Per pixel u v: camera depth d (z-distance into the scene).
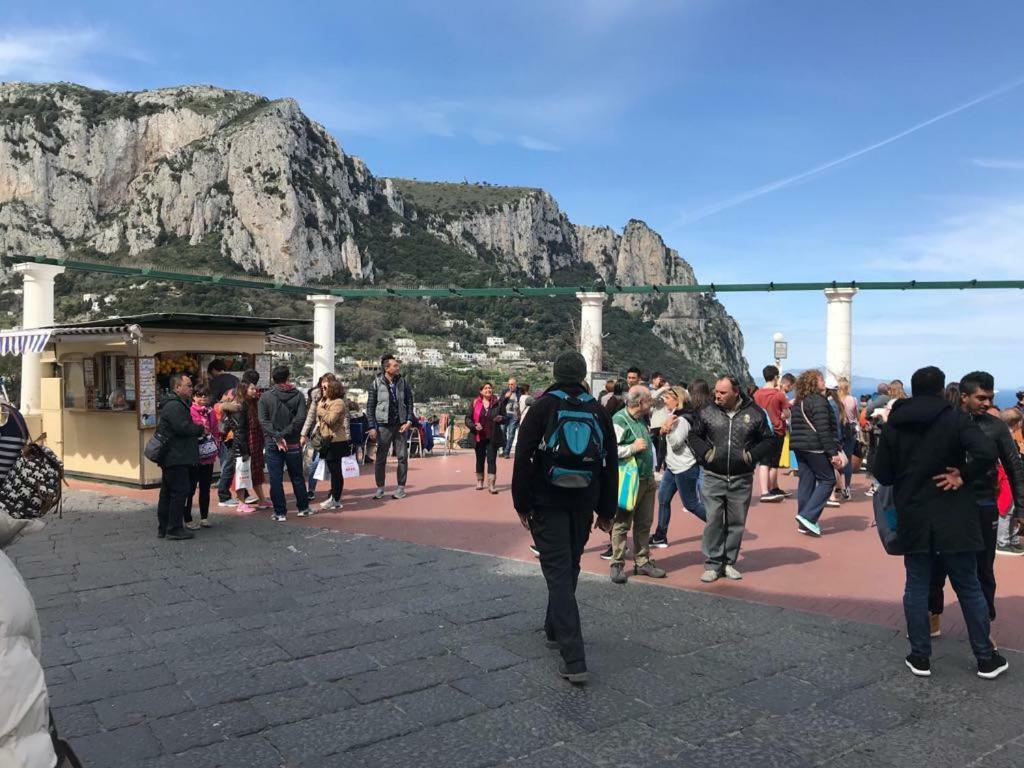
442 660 4.47
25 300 12.94
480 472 11.42
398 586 6.11
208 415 8.61
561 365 4.43
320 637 4.88
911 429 4.30
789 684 4.16
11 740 1.57
